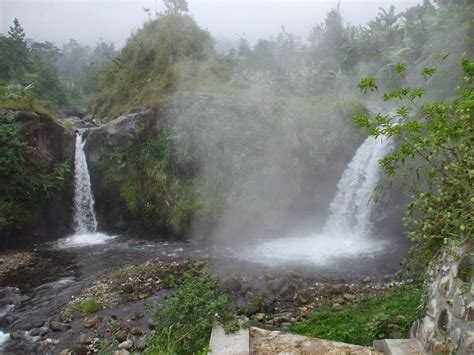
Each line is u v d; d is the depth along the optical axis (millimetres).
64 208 13969
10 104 13219
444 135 3572
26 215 12609
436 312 3658
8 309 8203
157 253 11430
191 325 4781
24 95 16062
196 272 9602
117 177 14281
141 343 6195
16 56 27328
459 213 3467
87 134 15016
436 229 3779
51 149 13680
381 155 11766
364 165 12508
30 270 10406
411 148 3867
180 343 4613
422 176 6535
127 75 20281
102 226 14516
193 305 5059
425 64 14953
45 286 9359
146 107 14953
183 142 13570
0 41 26625
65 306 8258
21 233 12609
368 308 6527
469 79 3986
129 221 14023
